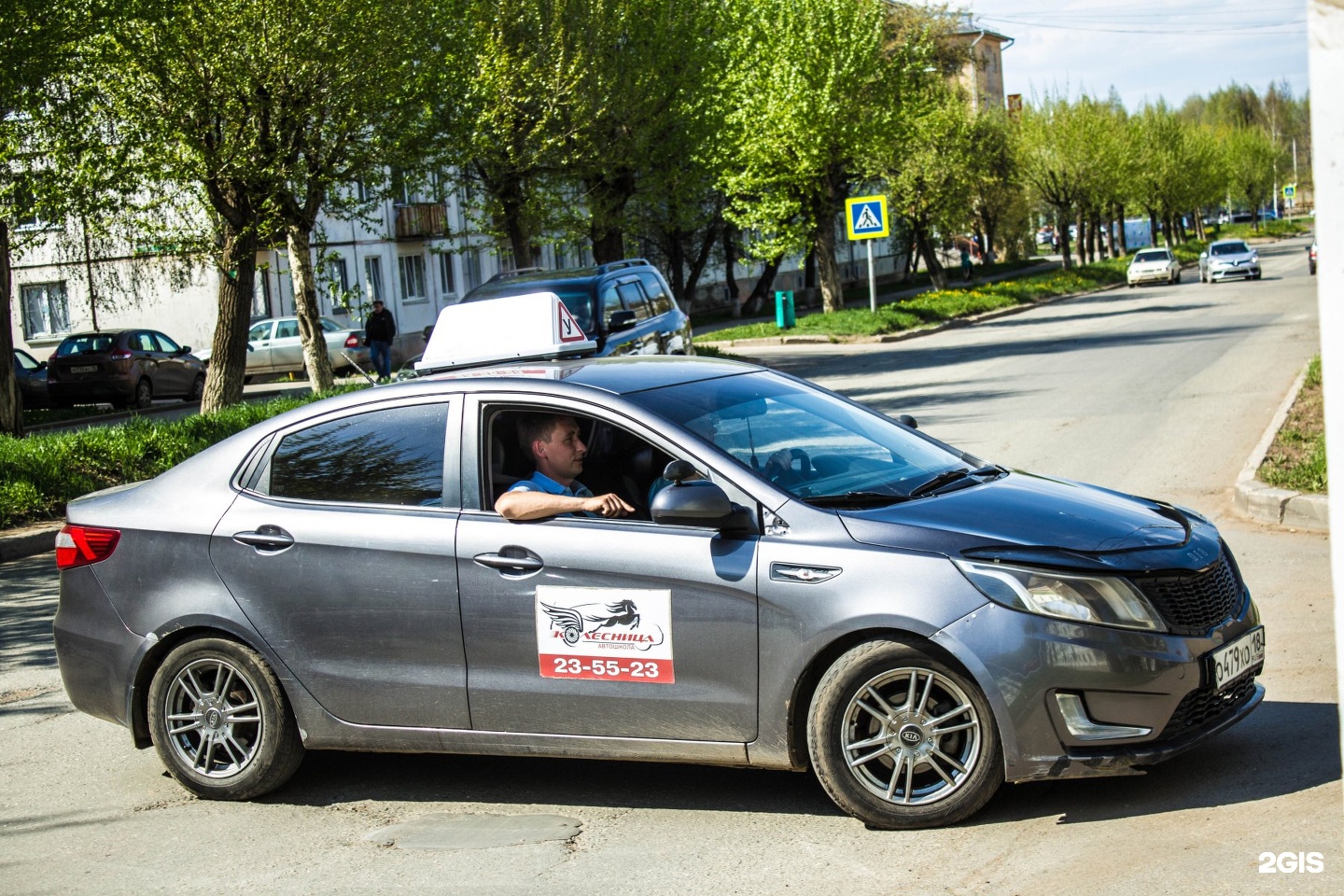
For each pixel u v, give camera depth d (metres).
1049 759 4.34
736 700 4.64
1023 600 4.34
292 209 19.89
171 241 20.28
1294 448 11.55
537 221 27.98
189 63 17.69
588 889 4.24
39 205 18.00
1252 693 4.83
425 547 5.01
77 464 13.87
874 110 36.53
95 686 5.52
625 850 4.55
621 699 4.79
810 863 4.31
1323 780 4.65
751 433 5.06
